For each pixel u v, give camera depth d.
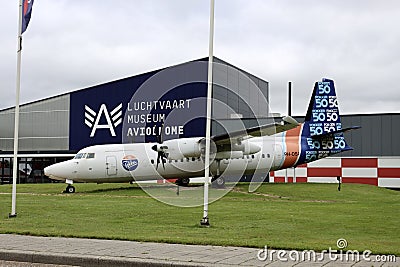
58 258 10.31
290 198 28.48
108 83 48.06
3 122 52.88
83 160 32.28
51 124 50.84
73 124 50.06
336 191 31.42
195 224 15.57
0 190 33.38
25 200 24.53
